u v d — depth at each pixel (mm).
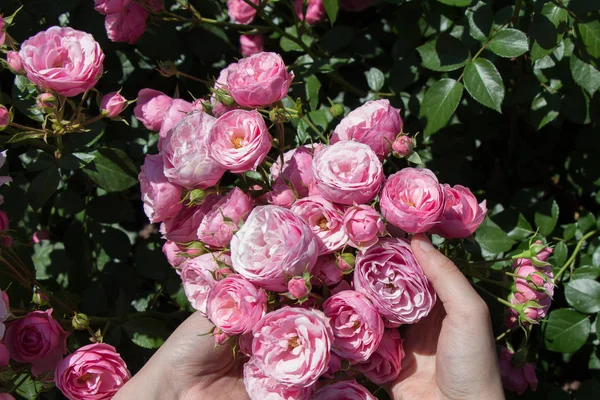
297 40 802
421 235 573
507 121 897
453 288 567
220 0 871
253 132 561
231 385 649
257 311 529
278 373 521
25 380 693
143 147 783
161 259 768
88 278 780
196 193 576
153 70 837
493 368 583
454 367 580
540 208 785
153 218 602
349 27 814
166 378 627
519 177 909
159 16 776
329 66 777
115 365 639
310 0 806
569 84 768
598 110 771
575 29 695
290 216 530
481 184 909
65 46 629
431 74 807
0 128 632
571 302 742
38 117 695
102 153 706
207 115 582
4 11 757
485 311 571
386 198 542
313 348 521
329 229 554
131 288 776
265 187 616
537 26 688
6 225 654
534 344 843
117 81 807
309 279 519
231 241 536
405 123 823
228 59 880
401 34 800
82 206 760
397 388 623
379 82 810
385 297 536
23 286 699
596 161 823
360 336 545
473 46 722
